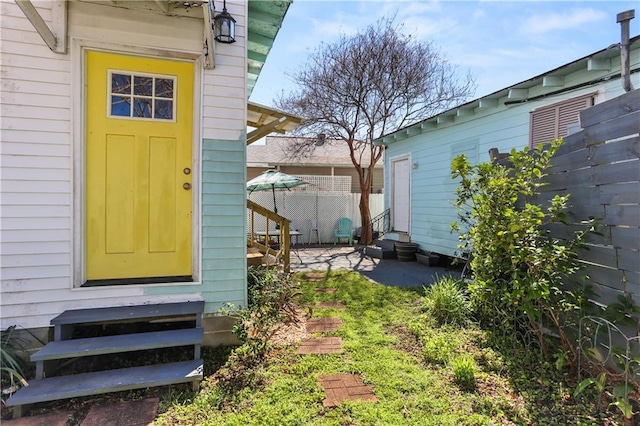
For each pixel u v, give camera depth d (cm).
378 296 496
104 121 306
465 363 259
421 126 754
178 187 326
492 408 225
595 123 238
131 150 314
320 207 1224
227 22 306
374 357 301
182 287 313
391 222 949
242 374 271
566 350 268
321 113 1073
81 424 213
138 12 302
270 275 378
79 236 295
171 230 325
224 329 325
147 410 229
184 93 325
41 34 263
